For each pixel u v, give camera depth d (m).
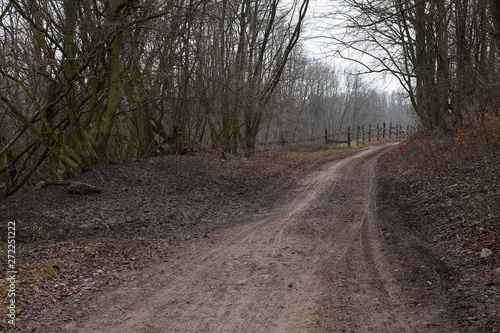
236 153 22.19
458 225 7.53
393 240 7.76
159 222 9.77
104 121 13.70
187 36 15.70
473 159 12.14
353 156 23.69
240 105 20.09
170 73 16.05
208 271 6.33
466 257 6.03
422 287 5.24
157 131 18.81
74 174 13.88
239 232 9.11
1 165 14.05
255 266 6.52
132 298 5.19
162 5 12.89
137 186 12.38
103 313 4.70
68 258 6.74
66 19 11.37
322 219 9.95
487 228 6.76
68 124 14.07
